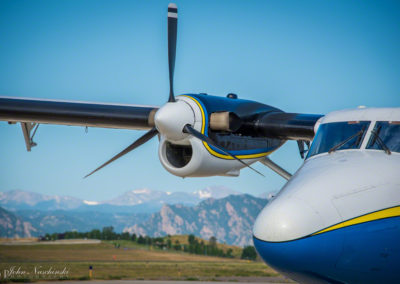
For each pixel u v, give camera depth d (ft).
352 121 59.88
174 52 87.56
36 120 102.47
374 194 48.24
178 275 410.31
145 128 95.50
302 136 83.10
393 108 59.72
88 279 289.33
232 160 81.66
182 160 82.94
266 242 47.91
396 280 47.26
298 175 54.75
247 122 84.64
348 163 53.16
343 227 46.68
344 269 46.91
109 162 86.22
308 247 46.19
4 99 102.83
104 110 96.63
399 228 46.96
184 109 78.43
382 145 55.11
